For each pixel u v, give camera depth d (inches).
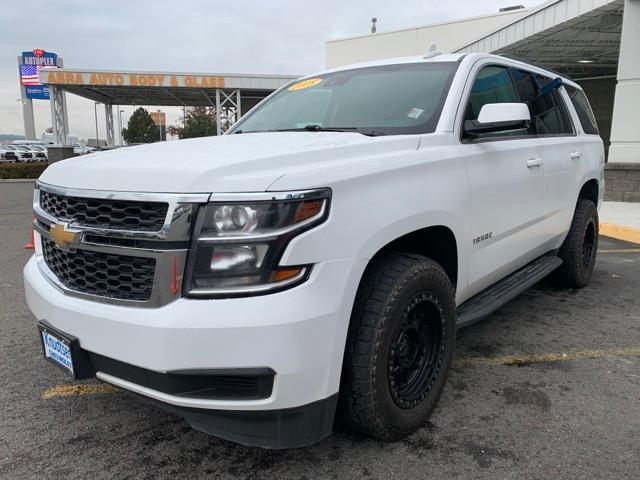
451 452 103.8
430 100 127.3
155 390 84.9
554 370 139.4
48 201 104.0
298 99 155.0
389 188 97.5
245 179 82.1
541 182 157.4
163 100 1253.7
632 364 142.7
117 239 86.7
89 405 124.1
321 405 86.8
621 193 465.7
